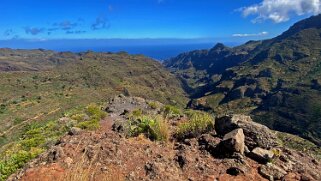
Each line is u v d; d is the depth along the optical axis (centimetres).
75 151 800
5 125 9625
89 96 15462
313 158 773
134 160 754
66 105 12694
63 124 1909
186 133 944
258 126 826
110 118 1902
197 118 977
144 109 2123
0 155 1527
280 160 726
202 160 738
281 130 16288
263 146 784
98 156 764
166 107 1856
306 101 17788
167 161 745
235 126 849
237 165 698
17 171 848
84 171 670
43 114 11000
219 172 678
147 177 673
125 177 674
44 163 780
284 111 17562
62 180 655
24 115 10781
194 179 658
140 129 987
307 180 631
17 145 1597
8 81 17988
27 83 18325
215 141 819
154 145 868
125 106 2488
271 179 646
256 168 690
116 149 800
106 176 657
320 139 14062
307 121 15875
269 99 19550
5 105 12656
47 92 16125
